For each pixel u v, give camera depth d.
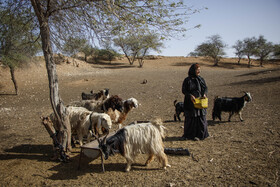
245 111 9.52
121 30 5.18
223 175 4.18
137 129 4.60
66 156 5.42
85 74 35.16
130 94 18.38
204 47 59.66
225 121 8.25
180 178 4.20
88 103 7.18
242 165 4.52
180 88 19.48
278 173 4.06
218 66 56.94
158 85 22.89
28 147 6.65
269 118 7.96
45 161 5.51
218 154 5.19
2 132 8.62
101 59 59.31
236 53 62.31
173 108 11.57
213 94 14.85
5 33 6.20
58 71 35.00
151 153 4.66
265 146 5.39
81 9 5.42
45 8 5.91
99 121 5.47
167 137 6.75
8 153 6.15
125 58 66.12
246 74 24.95
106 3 4.98
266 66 60.66
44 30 5.32
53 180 4.49
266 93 13.21
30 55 7.23
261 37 58.88
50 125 5.50
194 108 6.17
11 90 23.77
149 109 11.73
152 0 4.88
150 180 4.22
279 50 57.62
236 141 5.93
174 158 5.21
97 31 5.45
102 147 4.54
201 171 4.43
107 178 4.43
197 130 6.33
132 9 5.07
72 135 6.27
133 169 4.76
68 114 5.68
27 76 30.03
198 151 5.47
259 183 3.79
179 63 59.62
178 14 4.92
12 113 13.16
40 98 19.36
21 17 6.16
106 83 26.25
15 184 4.39
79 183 4.31
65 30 6.17
